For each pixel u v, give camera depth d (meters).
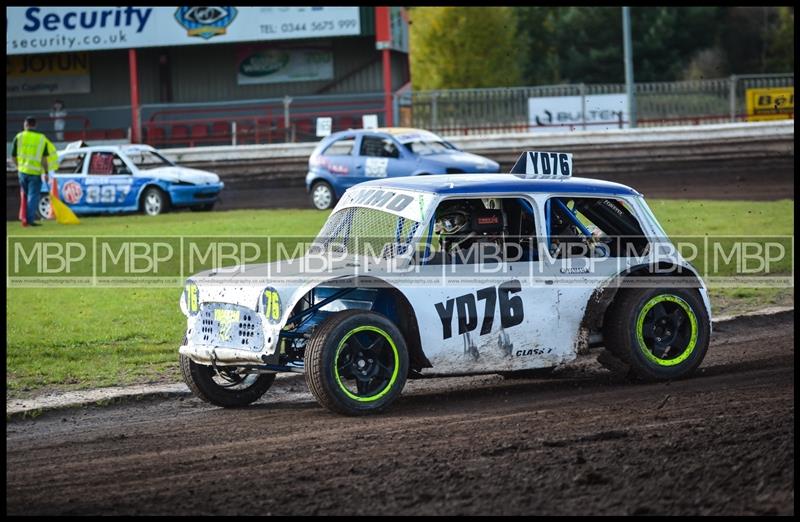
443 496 8.91
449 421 11.90
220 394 13.61
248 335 12.56
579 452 10.05
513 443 10.57
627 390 13.43
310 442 11.14
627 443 10.31
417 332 12.68
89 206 38.94
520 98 51.94
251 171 48.72
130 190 38.53
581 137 47.91
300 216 34.12
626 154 46.53
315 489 9.30
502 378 15.17
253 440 11.45
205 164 49.00
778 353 15.78
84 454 11.17
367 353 12.44
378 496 9.00
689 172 43.66
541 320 13.35
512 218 13.90
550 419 11.73
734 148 46.28
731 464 9.38
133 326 18.53
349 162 38.50
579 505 8.54
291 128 51.84
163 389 14.34
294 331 12.87
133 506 9.04
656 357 13.92
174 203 38.28
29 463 10.88
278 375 15.48
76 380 14.96
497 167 38.50
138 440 11.77
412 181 13.98
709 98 52.72
